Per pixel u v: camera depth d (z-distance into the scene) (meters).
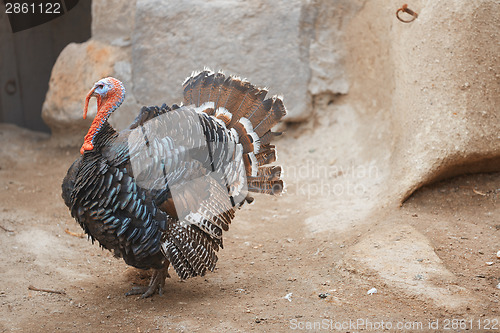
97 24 8.34
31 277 4.91
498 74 5.60
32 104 9.29
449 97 5.68
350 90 7.76
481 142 5.59
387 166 6.48
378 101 7.19
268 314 4.24
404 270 4.65
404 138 6.14
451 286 4.41
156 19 7.91
